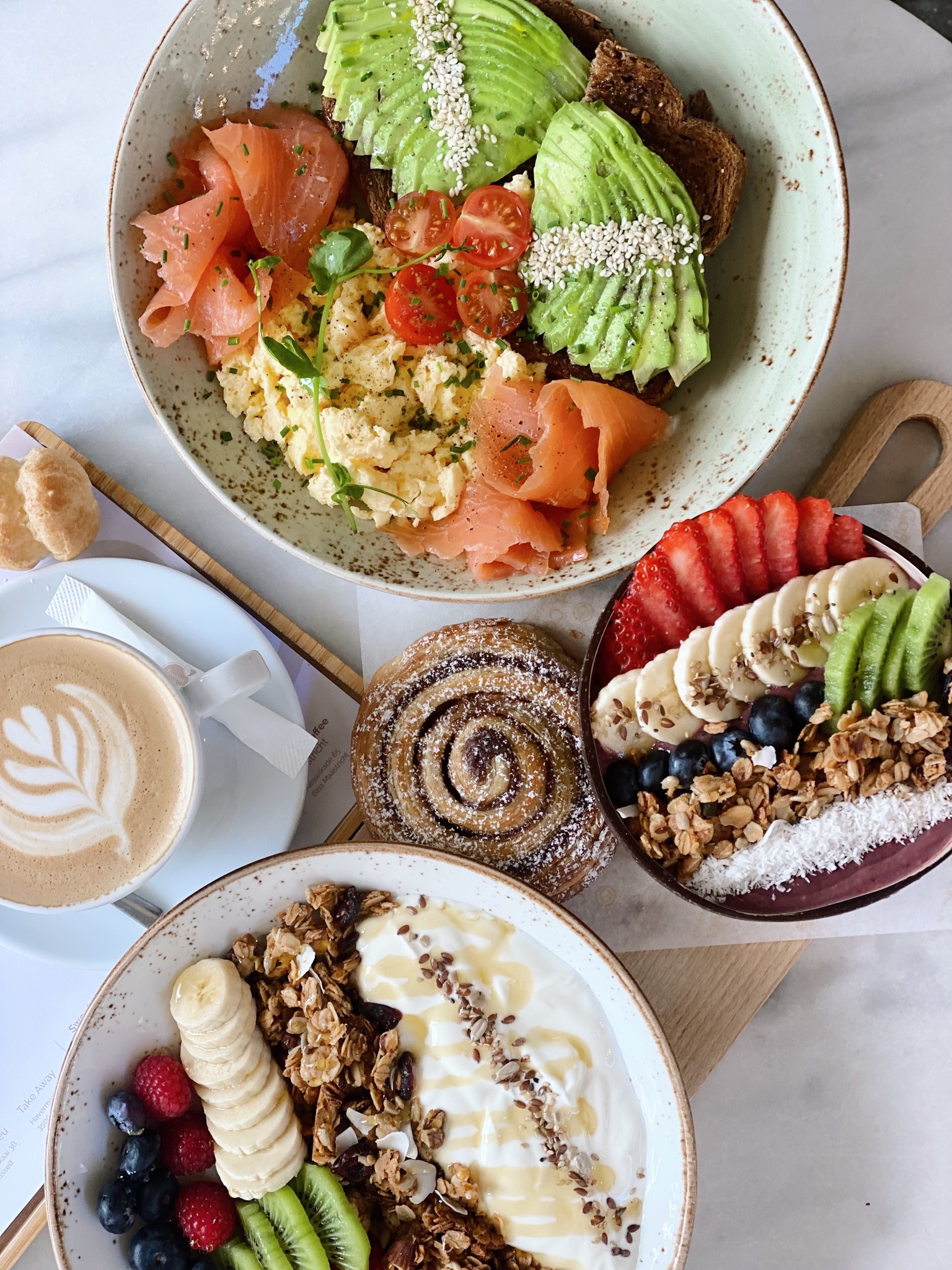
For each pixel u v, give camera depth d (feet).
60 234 1.63
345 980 1.43
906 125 1.56
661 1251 1.33
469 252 1.40
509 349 1.45
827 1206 1.59
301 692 1.57
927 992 1.59
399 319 1.44
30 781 1.40
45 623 1.51
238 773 1.50
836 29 1.56
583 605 1.57
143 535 1.58
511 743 1.49
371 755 1.51
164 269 1.40
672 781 1.37
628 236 1.36
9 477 1.51
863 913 1.51
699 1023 1.51
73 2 1.61
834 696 1.33
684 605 1.38
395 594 1.41
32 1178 1.52
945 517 1.58
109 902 1.38
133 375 1.62
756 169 1.41
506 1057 1.40
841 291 1.30
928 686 1.35
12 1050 1.53
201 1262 1.40
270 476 1.47
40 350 1.63
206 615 1.50
